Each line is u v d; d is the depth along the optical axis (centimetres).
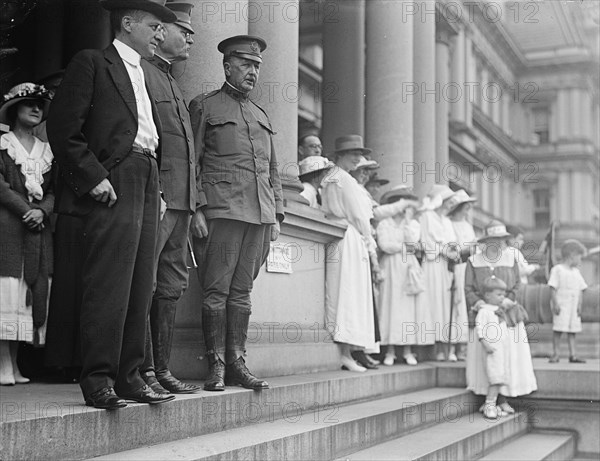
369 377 792
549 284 1223
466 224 1187
